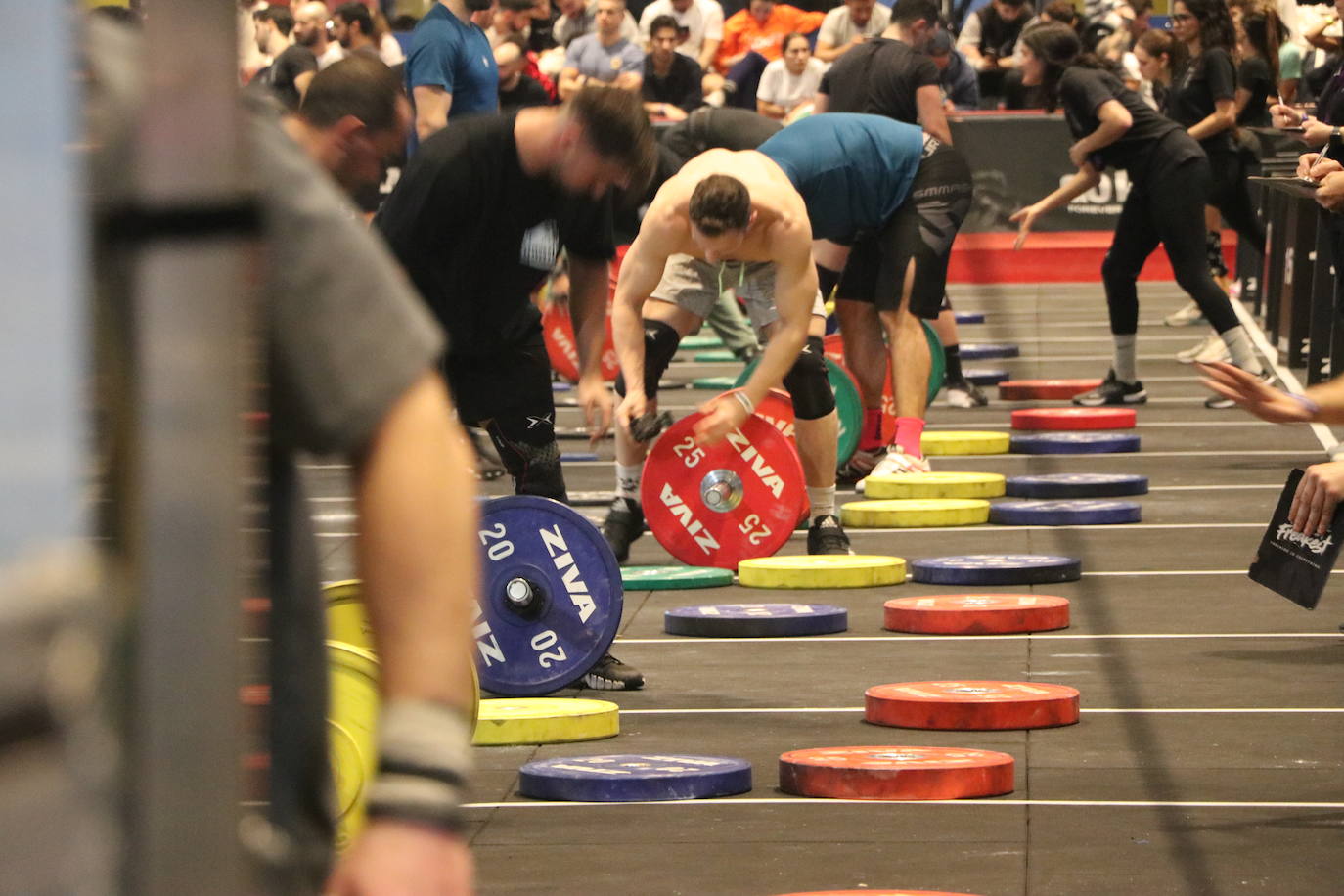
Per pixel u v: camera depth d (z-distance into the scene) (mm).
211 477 1589
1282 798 6781
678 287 11656
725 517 12281
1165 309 28750
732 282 11117
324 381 2291
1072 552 12617
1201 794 6863
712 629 10312
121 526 1689
